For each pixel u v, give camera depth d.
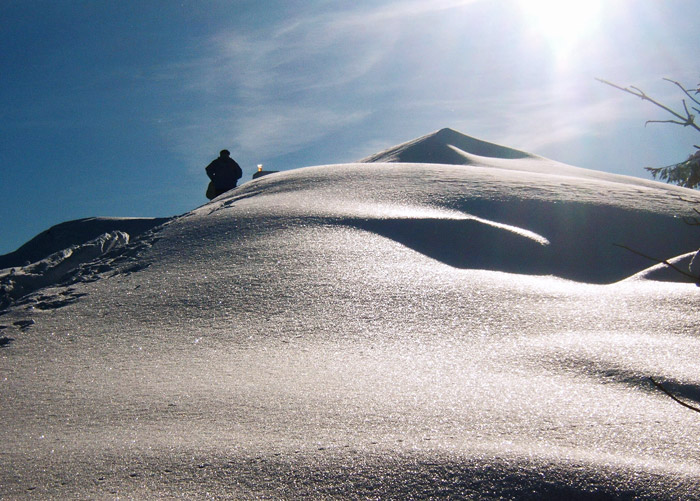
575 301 5.74
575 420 3.43
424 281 6.30
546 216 9.30
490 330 5.07
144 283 6.86
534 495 2.75
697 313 5.27
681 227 9.12
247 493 2.77
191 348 4.92
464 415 3.48
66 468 3.03
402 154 22.44
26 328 5.71
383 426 3.34
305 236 8.01
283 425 3.39
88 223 20.52
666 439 3.23
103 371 4.50
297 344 4.89
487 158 21.62
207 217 9.65
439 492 2.76
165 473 2.94
